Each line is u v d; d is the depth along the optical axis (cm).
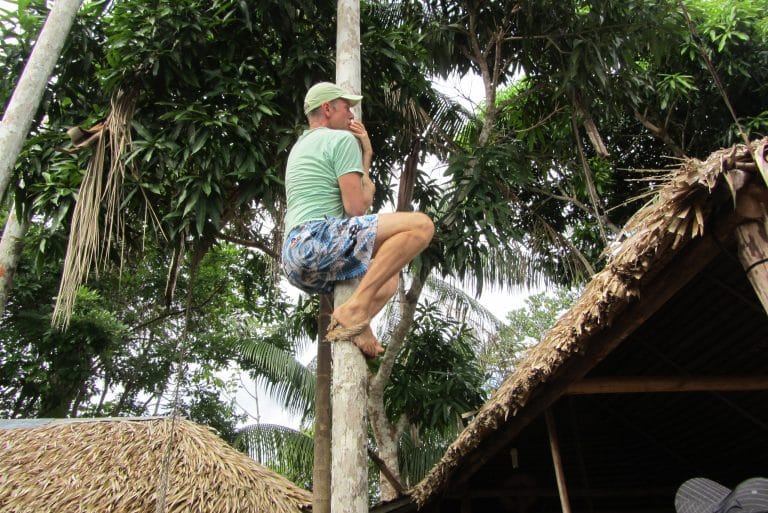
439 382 782
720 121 935
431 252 607
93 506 493
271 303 883
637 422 545
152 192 509
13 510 496
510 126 865
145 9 499
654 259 268
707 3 912
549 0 707
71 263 443
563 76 717
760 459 550
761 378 354
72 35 532
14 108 362
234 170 512
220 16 534
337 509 221
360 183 254
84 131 484
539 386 380
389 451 718
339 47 349
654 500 608
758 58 889
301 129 505
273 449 953
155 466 525
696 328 384
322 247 234
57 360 1034
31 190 541
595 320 311
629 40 716
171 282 546
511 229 605
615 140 1001
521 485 602
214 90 503
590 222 981
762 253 237
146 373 1242
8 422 630
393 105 655
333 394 238
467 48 803
